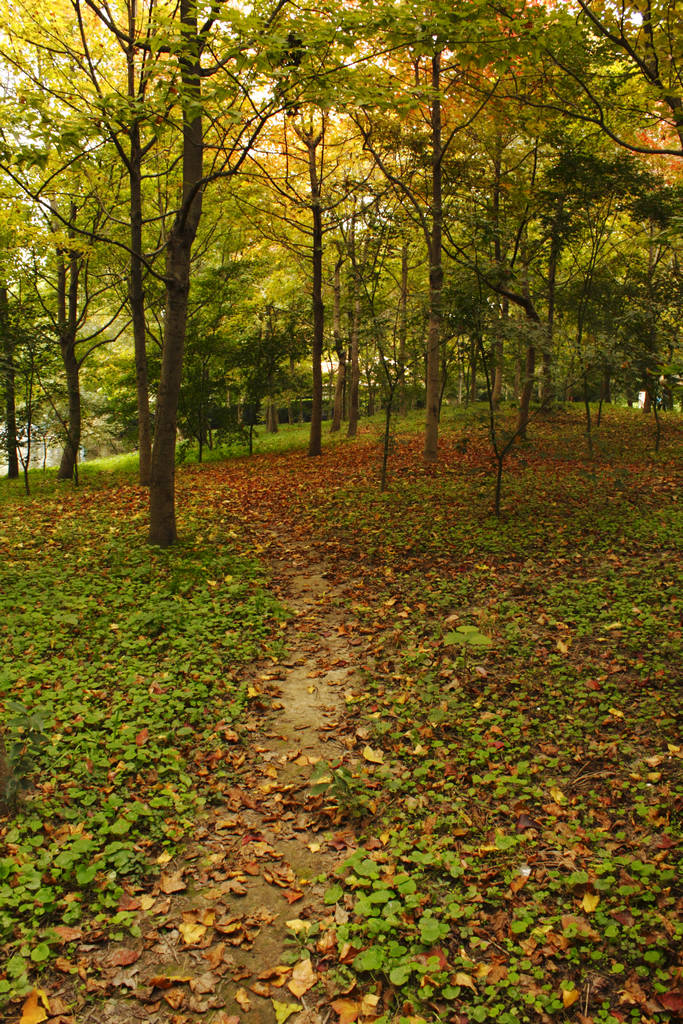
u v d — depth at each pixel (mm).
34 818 4070
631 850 3826
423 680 5992
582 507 11078
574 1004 2930
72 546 10336
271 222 19719
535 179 16406
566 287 21281
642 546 8781
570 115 8219
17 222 13188
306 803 4508
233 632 7047
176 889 3697
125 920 3430
